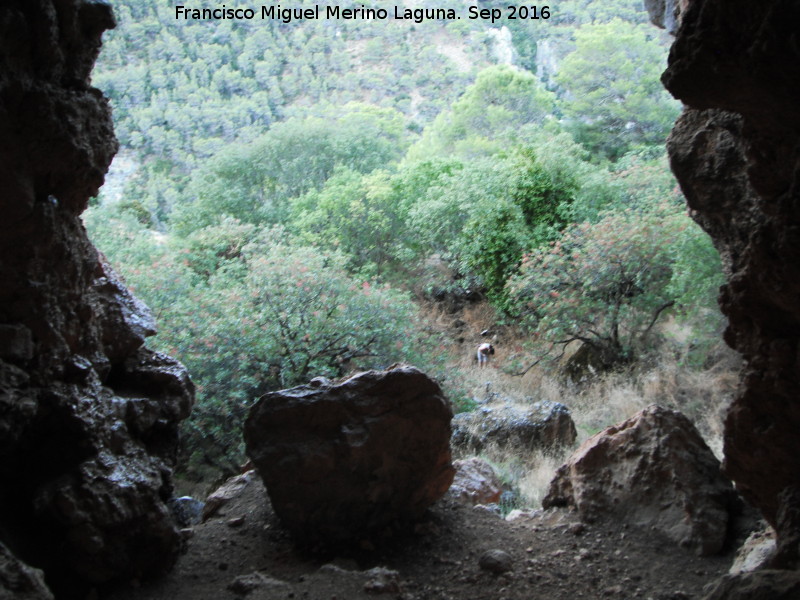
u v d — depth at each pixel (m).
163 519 3.34
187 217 23.73
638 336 10.72
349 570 3.54
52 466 3.20
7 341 2.95
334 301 8.49
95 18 3.13
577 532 4.02
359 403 3.79
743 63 2.21
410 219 16.47
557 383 10.55
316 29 54.19
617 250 10.37
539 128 24.16
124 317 4.02
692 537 3.80
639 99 23.83
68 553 3.06
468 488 5.22
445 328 13.95
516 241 13.55
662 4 5.93
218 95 42.06
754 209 3.19
